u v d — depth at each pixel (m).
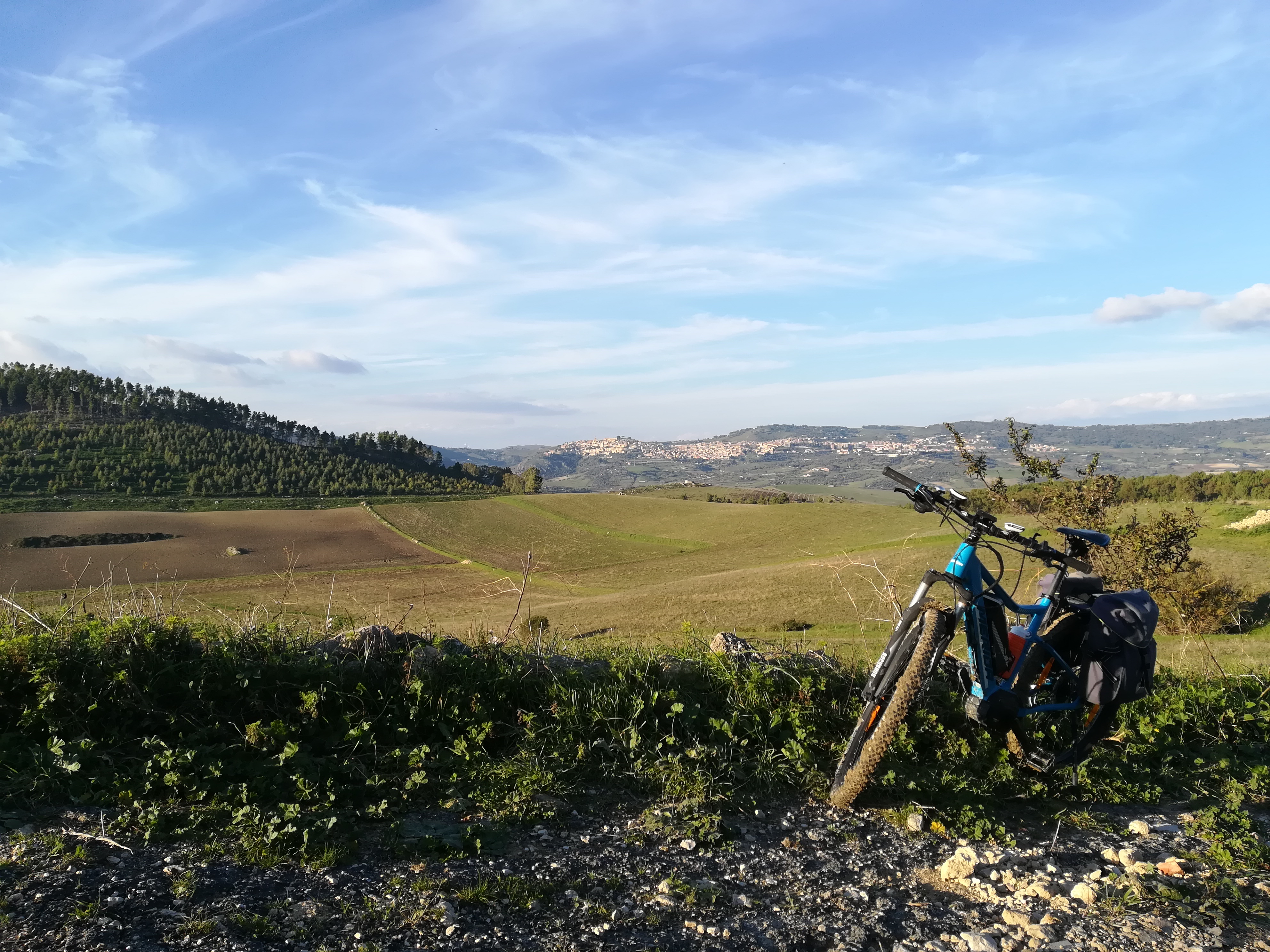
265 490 151.38
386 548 92.56
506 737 4.17
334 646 4.64
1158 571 20.80
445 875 2.88
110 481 149.00
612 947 2.54
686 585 56.28
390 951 2.40
